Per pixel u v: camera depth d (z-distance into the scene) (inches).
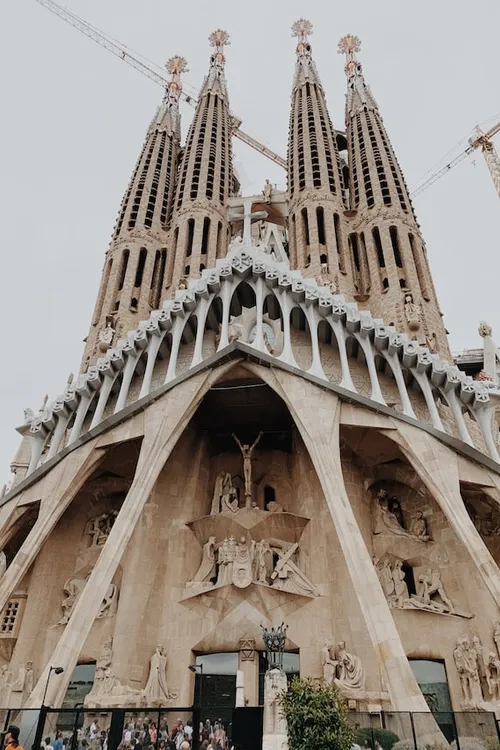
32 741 557.9
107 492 1237.7
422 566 1065.5
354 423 1037.8
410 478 1146.7
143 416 1100.5
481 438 1246.9
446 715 647.1
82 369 1498.5
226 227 1982.0
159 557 1106.7
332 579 1042.1
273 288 1175.6
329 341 1220.5
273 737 547.5
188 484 1208.8
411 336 1392.7
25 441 1475.1
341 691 864.9
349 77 2468.0
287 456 1254.9
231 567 1047.6
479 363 2084.2
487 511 1096.8
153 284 1769.2
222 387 1159.0
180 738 538.9
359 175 1932.8
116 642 995.3
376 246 1717.5
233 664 1007.0
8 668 1042.7
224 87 2591.0
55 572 1157.1
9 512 1132.5
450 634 962.1
